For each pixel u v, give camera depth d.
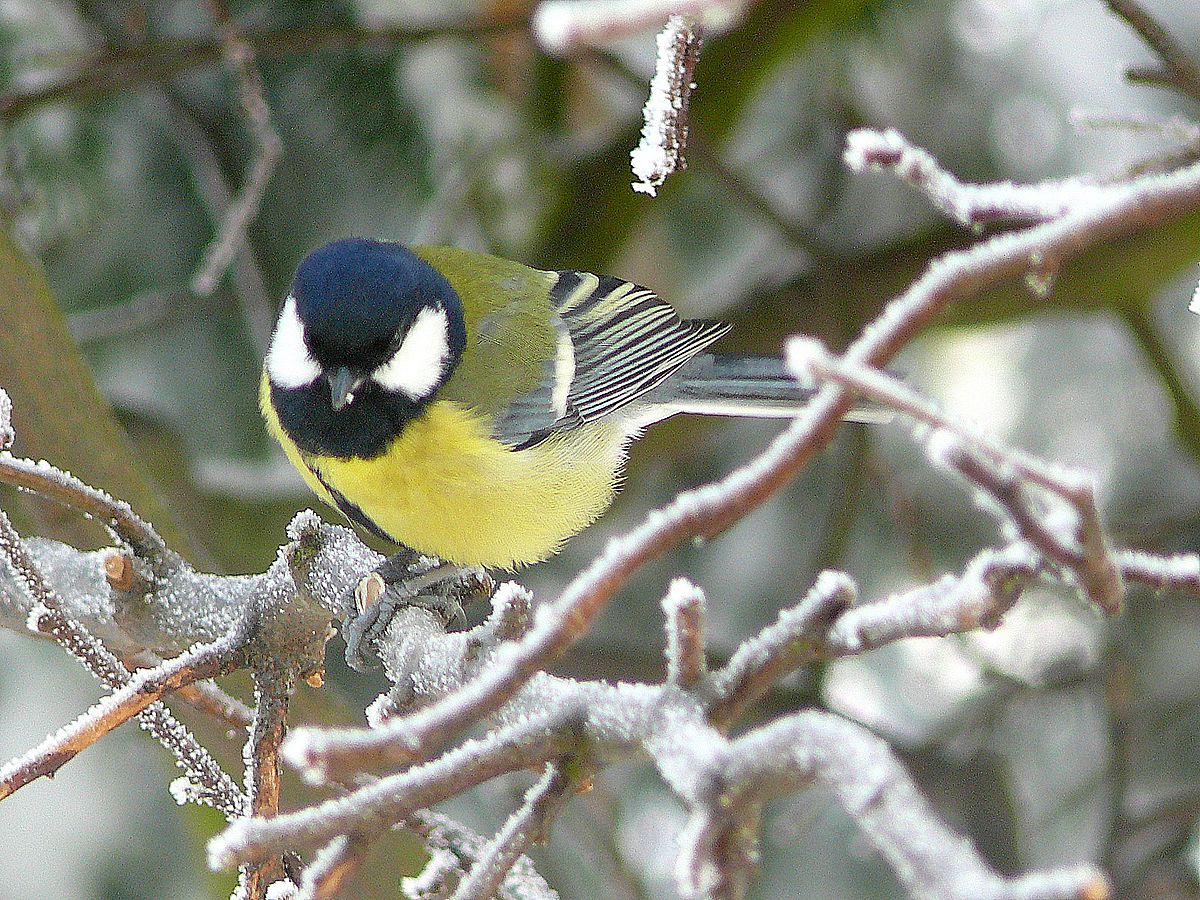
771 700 11.24
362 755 3.54
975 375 12.85
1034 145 11.91
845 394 3.54
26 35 11.34
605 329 9.23
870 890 10.91
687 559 12.65
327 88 11.61
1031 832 11.98
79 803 9.97
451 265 9.13
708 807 3.58
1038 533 3.66
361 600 6.05
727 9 3.35
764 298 12.73
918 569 11.11
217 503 11.64
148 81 10.71
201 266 11.76
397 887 7.15
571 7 3.32
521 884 4.98
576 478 8.94
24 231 10.89
